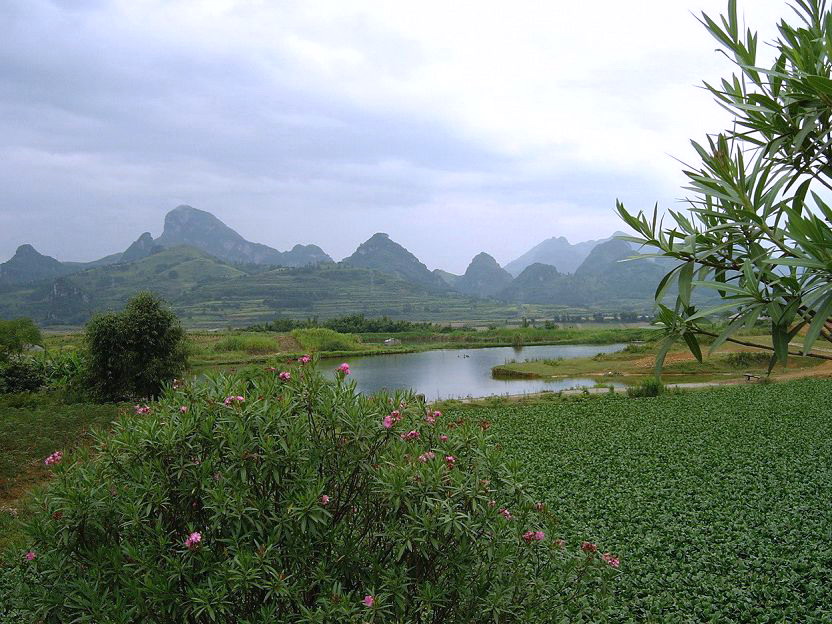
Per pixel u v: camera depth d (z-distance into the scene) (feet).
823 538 32.71
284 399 14.03
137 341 87.30
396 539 13.15
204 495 13.19
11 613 15.88
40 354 118.11
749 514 37.50
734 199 10.75
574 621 23.15
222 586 11.87
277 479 13.10
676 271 11.31
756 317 9.78
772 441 58.90
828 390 89.61
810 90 9.43
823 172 10.28
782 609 25.20
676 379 128.26
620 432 66.39
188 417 13.73
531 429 69.82
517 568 14.25
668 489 44.06
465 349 239.71
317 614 11.95
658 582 28.07
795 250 9.91
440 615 13.92
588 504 40.60
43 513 13.61
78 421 67.21
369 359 200.85
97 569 12.42
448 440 15.34
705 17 10.87
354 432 14.10
